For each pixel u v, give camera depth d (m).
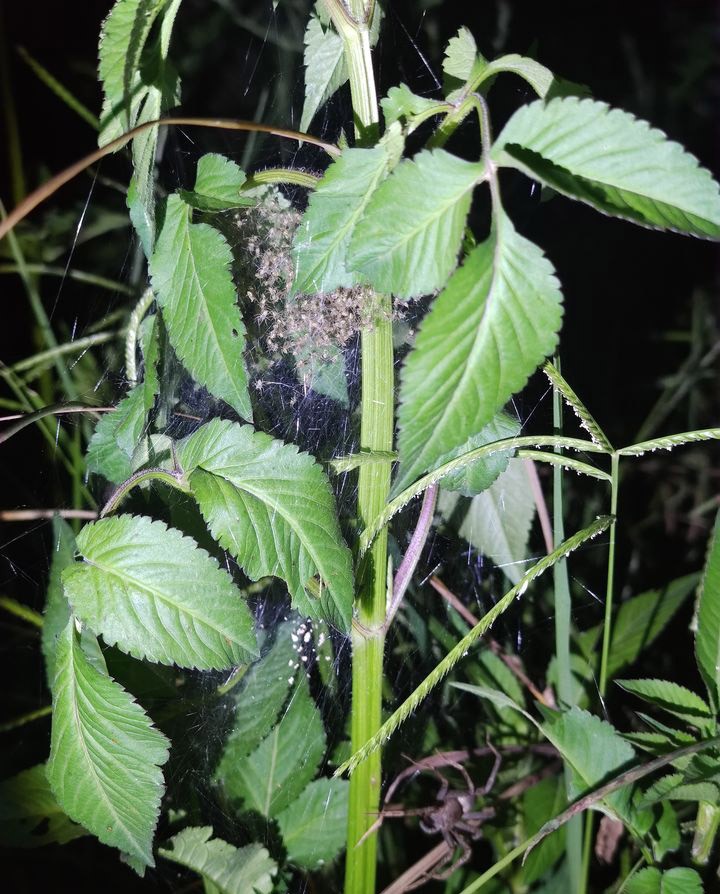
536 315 0.20
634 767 0.26
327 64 0.29
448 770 0.36
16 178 0.46
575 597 0.43
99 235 0.48
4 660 0.38
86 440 0.40
